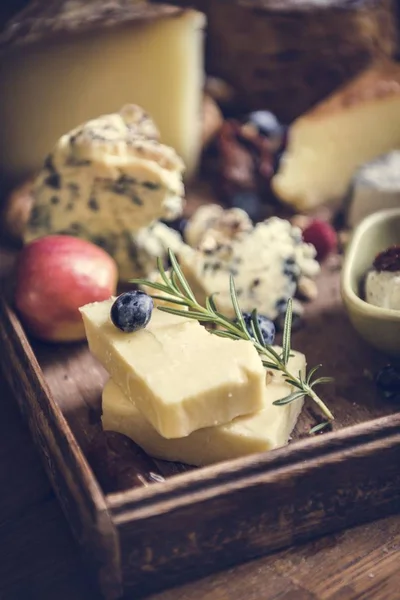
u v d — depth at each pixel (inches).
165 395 14.2
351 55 24.0
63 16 22.5
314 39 23.8
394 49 25.8
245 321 16.9
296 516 14.5
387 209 21.3
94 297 18.0
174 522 13.6
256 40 24.3
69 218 19.5
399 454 14.6
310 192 22.9
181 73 23.0
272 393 15.4
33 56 22.0
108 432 15.2
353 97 22.9
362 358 17.8
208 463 15.2
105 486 14.5
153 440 15.3
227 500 13.7
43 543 15.2
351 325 18.2
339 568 14.5
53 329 17.9
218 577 14.4
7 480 16.3
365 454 14.4
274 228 18.9
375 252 18.5
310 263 18.9
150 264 19.7
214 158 24.4
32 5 23.5
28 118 22.6
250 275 18.3
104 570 13.7
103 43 22.3
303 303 19.3
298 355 16.4
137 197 19.1
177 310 15.5
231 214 20.0
